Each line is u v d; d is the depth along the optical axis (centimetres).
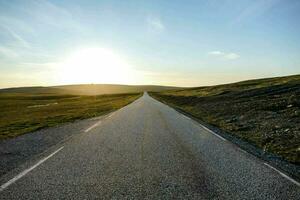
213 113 2281
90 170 691
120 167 716
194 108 2992
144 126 1534
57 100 9275
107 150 920
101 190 554
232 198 510
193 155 839
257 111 2056
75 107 4622
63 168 709
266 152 886
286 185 577
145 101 5100
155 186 575
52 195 530
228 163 747
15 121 2472
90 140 1114
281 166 718
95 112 2928
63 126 1669
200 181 604
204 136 1191
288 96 2875
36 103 7669
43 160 790
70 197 520
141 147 963
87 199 510
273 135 1170
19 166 729
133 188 564
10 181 609
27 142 1105
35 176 643
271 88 4234
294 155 842
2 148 982
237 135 1233
